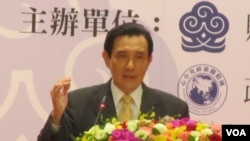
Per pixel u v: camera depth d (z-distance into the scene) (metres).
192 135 3.63
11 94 6.96
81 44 7.08
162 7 7.20
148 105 5.14
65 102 4.39
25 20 6.95
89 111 5.10
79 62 7.07
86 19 7.08
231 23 7.31
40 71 7.01
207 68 7.30
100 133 3.69
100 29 7.11
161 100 5.25
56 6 7.02
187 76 7.27
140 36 4.97
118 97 5.11
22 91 6.98
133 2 7.14
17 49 6.95
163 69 7.21
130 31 4.97
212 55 7.30
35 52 6.99
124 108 5.10
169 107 5.25
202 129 3.75
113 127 3.71
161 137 3.56
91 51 7.10
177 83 7.25
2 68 6.92
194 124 3.80
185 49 7.25
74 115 5.05
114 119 3.91
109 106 5.09
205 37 7.28
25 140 7.03
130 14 7.14
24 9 6.95
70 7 7.05
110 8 7.11
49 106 7.05
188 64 7.27
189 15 7.25
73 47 7.06
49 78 7.03
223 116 7.36
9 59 6.93
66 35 7.04
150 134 3.61
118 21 7.14
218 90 7.32
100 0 7.09
